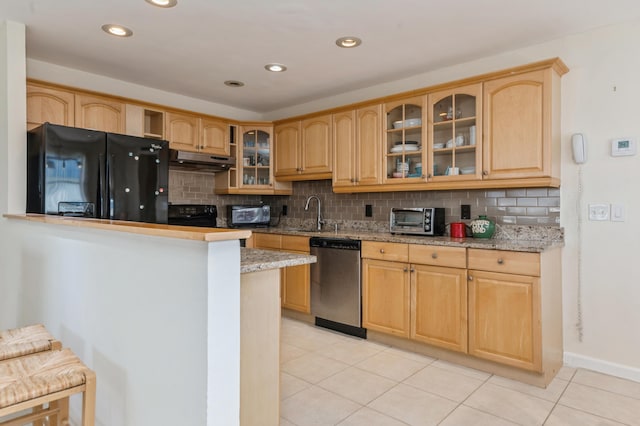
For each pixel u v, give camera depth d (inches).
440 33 107.7
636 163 100.0
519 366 96.8
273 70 136.1
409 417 81.9
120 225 55.9
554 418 81.4
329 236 137.7
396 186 134.1
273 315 68.9
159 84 151.3
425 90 125.4
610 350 103.5
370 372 104.0
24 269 95.1
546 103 103.1
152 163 126.3
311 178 161.2
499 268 100.0
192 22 101.3
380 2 91.4
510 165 108.7
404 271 118.3
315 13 96.7
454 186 120.0
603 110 104.7
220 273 45.8
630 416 82.1
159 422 52.4
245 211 177.0
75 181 108.2
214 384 45.4
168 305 50.3
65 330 76.7
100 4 92.4
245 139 177.0
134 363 57.0
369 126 141.0
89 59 126.5
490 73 111.2
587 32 106.8
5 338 64.6
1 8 94.2
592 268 106.1
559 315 108.0
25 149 103.6
